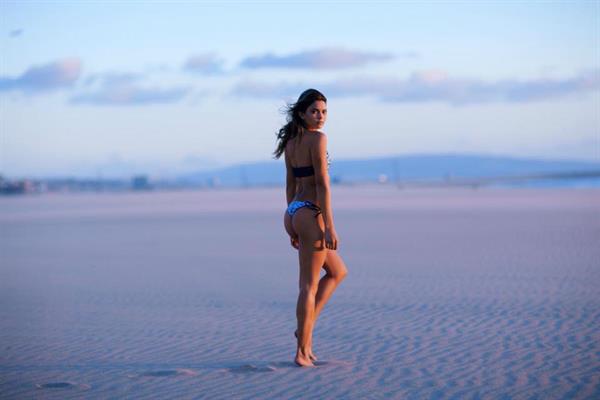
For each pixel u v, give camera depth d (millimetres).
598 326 6625
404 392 4703
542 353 5672
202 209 43969
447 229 20094
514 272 10648
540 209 29906
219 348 6219
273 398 4637
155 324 7465
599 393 4605
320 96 5703
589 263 11383
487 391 4691
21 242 20781
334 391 4762
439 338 6328
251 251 15750
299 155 5711
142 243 18969
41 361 5891
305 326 5500
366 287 9617
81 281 11391
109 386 5043
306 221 5566
